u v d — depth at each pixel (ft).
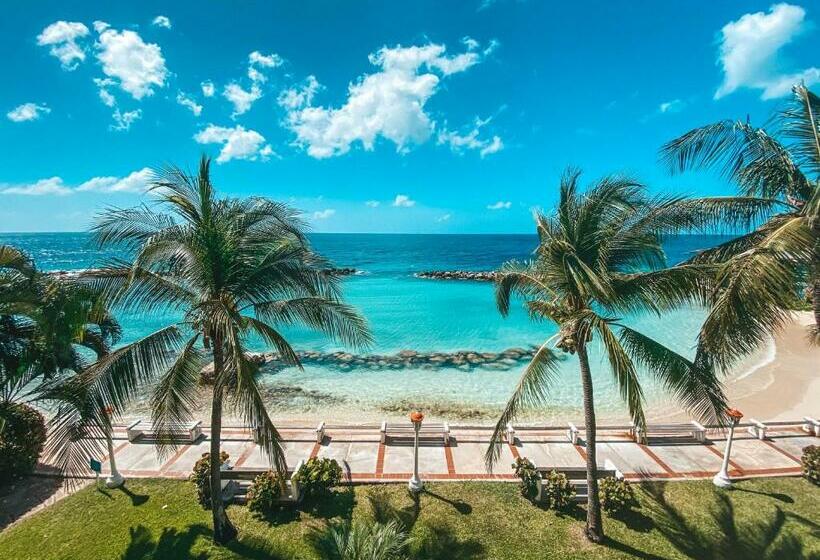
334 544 25.32
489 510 31.09
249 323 25.62
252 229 26.35
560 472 33.99
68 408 22.75
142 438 42.11
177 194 24.35
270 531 28.76
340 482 34.55
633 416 22.91
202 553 26.76
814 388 61.57
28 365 28.12
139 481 34.83
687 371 23.45
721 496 32.58
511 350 80.74
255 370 27.04
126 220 24.89
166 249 22.58
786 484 34.01
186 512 30.83
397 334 93.40
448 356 77.25
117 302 24.36
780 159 26.32
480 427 44.75
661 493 33.09
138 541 27.94
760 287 19.92
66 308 23.43
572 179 24.77
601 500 30.68
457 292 149.28
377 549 23.86
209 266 23.80
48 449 22.88
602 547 27.35
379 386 63.77
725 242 28.40
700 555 26.71
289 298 27.76
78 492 33.40
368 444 41.65
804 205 24.77
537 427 45.03
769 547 27.20
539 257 27.61
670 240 26.96
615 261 25.71
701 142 27.86
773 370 69.26
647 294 24.30
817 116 25.34
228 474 33.60
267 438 23.70
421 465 37.58
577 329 25.17
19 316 28.66
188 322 25.38
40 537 28.48
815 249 22.24
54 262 254.68
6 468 34.22
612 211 24.57
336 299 28.60
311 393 60.95
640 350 24.90
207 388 58.65
